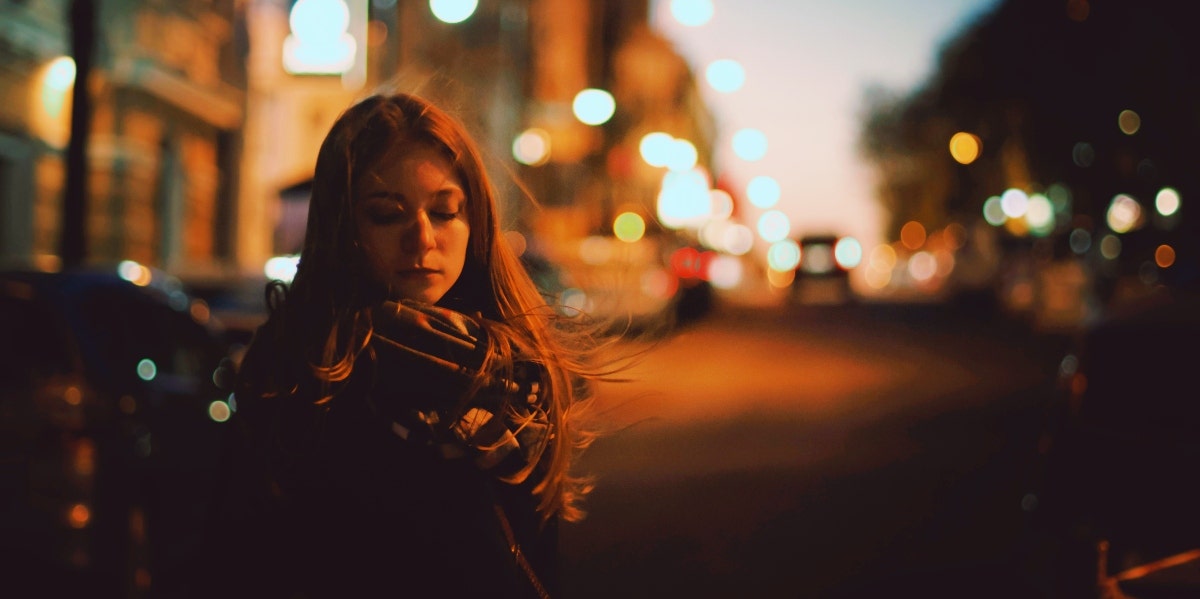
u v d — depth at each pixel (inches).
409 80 92.4
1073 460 186.2
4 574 229.8
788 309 1565.0
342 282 75.8
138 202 954.7
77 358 239.9
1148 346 193.0
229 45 1106.7
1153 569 166.9
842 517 331.9
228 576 72.2
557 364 81.7
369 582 69.5
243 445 73.5
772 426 503.5
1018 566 193.8
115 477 236.7
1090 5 1289.4
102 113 920.9
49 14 830.5
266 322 77.8
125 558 236.8
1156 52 1219.9
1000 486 367.9
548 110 1777.8
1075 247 1320.1
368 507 69.8
